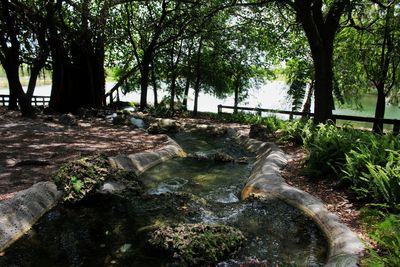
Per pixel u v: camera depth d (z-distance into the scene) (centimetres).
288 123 1158
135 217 508
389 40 1387
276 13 1644
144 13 1997
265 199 571
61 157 780
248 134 1219
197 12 1727
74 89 1878
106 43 2080
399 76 1523
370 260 340
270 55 1959
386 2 1342
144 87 1989
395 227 381
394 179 479
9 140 949
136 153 841
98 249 420
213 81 2084
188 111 2078
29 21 1659
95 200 560
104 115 1586
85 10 1705
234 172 798
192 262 385
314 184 631
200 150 1037
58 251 414
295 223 494
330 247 421
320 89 1088
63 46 1803
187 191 654
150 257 402
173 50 2133
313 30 1046
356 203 529
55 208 529
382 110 1502
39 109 1845
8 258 392
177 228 434
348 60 1559
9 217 451
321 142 727
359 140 684
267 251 421
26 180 601
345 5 1116
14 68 1415
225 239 417
